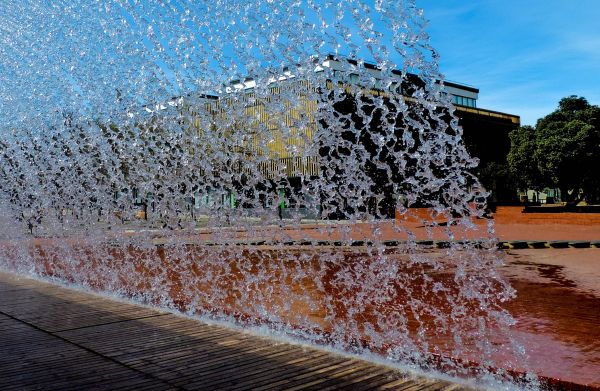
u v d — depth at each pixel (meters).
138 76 4.12
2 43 5.93
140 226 5.41
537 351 2.44
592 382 1.92
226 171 3.63
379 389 1.93
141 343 2.63
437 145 2.49
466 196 2.54
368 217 3.04
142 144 4.24
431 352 2.32
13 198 6.92
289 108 3.02
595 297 4.20
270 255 5.91
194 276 5.30
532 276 5.57
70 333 2.86
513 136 23.59
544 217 16.67
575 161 20.23
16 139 6.12
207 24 3.38
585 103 21.77
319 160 2.96
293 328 2.78
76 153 5.18
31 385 1.97
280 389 1.91
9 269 6.07
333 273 5.31
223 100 3.44
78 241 6.52
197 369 2.17
